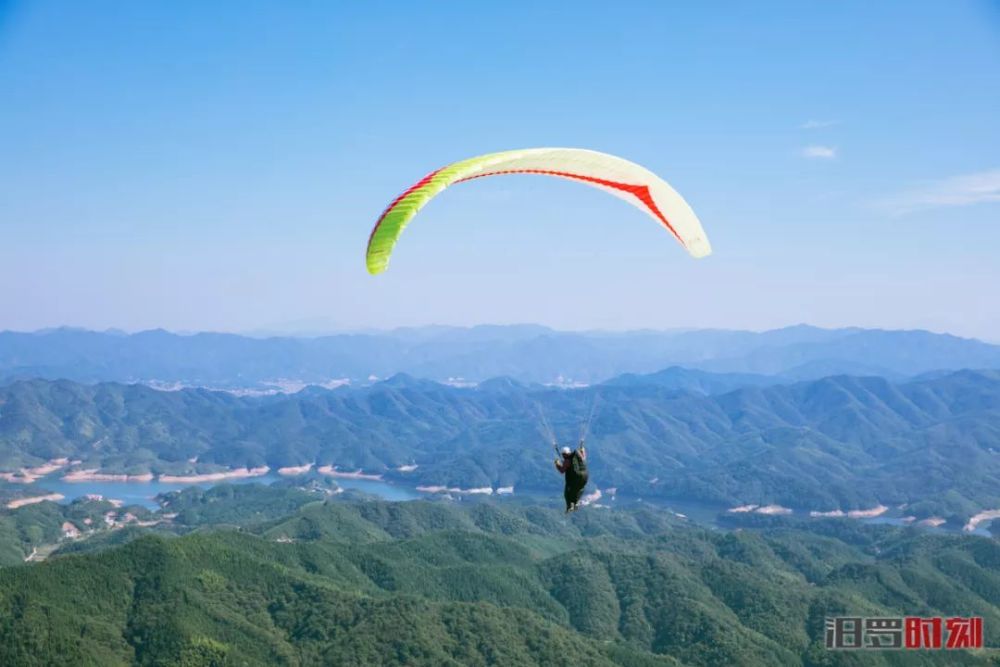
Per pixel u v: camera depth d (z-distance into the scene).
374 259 25.31
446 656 101.06
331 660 100.25
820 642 127.38
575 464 25.44
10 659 88.94
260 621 108.88
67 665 89.62
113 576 108.56
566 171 29.02
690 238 30.69
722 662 120.94
